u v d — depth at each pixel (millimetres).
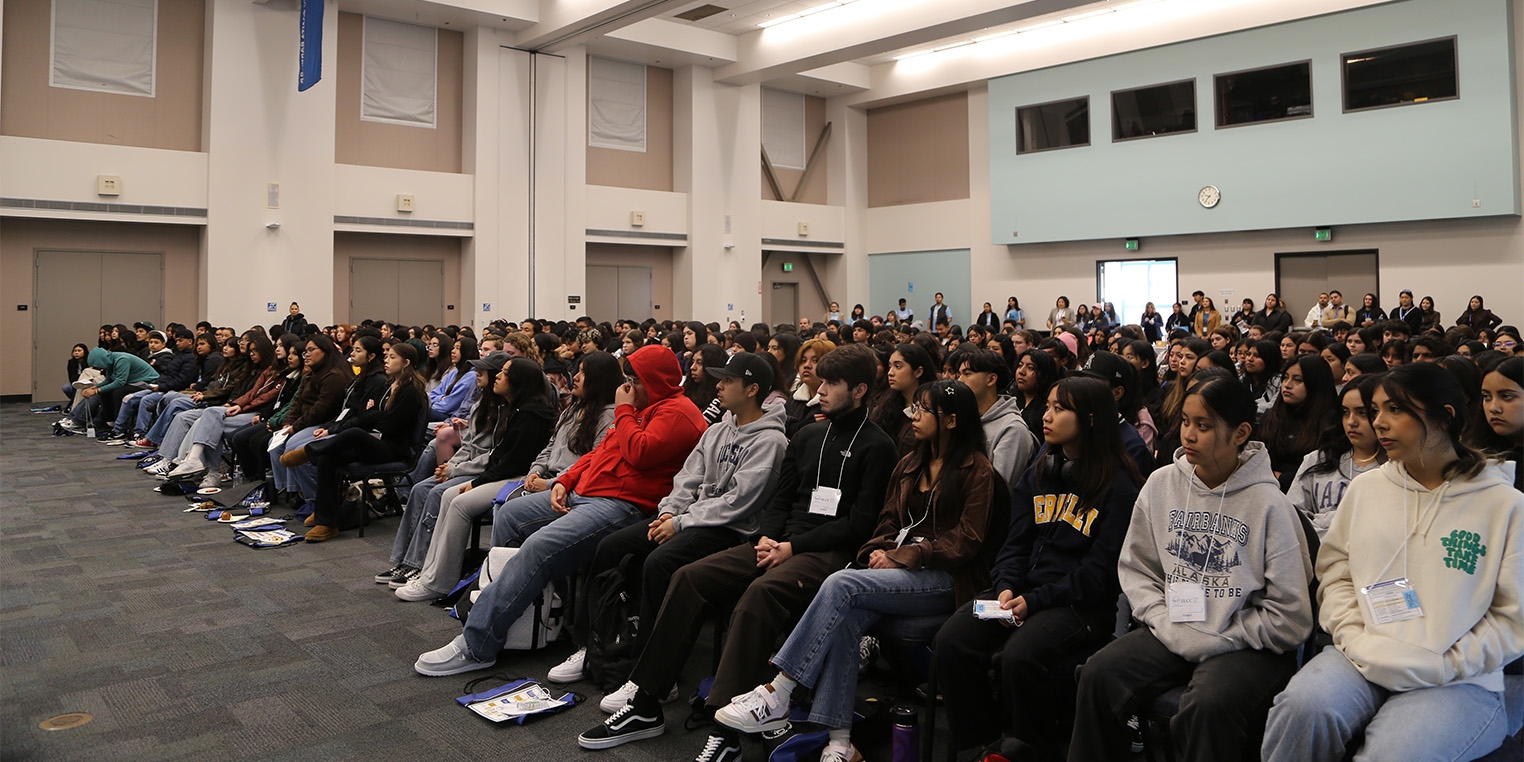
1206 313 12992
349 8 12594
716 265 15766
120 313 11789
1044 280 15531
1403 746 1771
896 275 17609
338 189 12523
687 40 14648
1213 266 13797
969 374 3273
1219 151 13289
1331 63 12336
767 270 17328
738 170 15984
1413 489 1985
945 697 2396
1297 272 13141
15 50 10789
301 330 11562
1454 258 11859
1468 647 1833
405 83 13180
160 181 11406
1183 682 2152
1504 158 11188
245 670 3271
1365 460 2797
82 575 4449
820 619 2508
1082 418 2463
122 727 2809
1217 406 2168
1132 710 2109
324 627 3732
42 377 11484
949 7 12133
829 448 2979
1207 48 13320
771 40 14664
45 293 11406
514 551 3418
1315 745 1855
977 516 2619
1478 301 11289
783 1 13344
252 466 6426
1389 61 11914
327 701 3012
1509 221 11461
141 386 9328
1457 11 11398
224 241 11703
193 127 11859
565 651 3482
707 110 15562
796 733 2604
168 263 11977
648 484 3506
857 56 14008
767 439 3205
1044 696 2283
